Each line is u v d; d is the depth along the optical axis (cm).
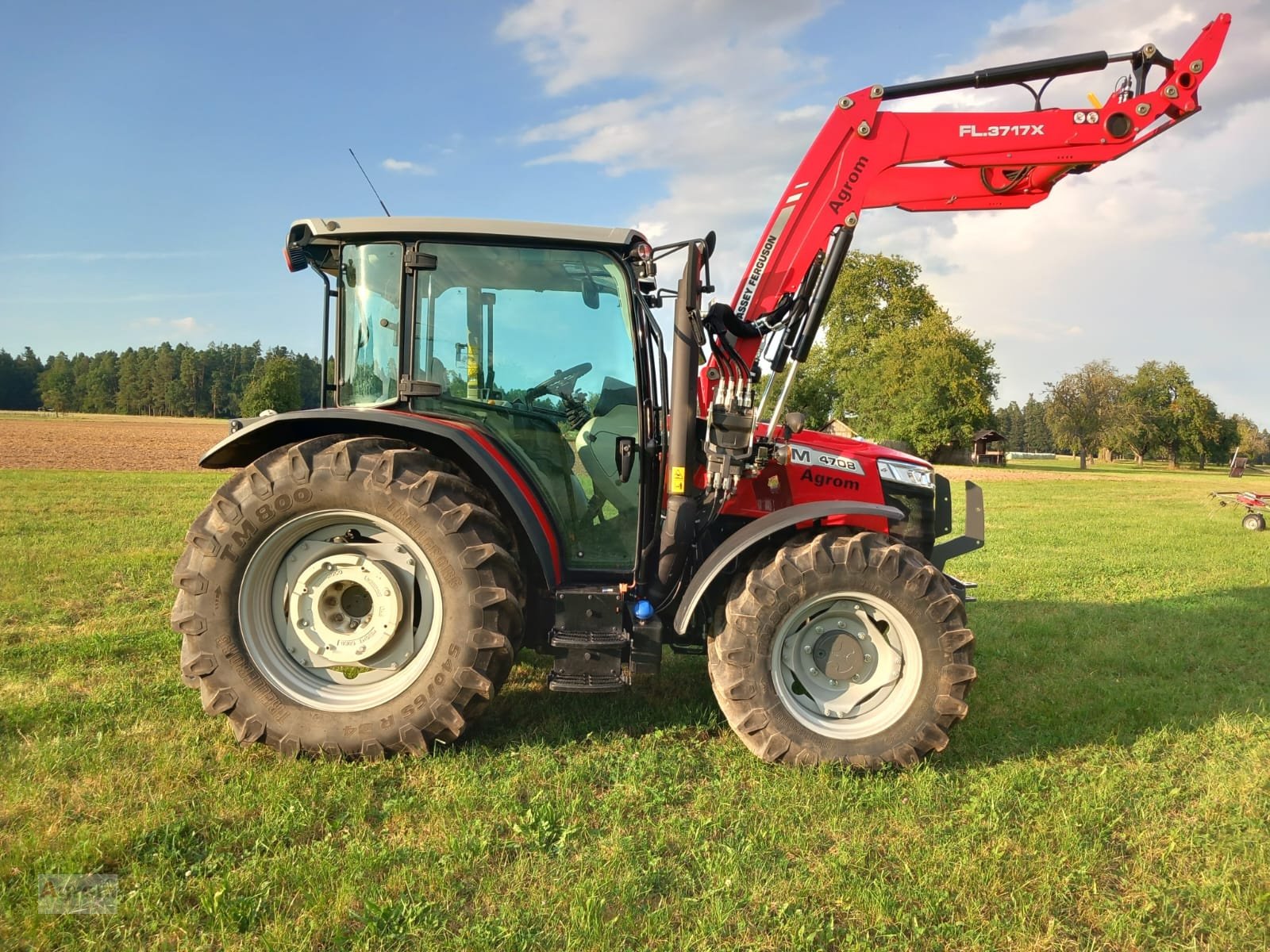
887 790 310
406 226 360
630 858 256
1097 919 236
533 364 377
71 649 455
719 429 358
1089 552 1012
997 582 794
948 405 4997
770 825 282
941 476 473
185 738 333
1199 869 262
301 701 328
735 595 344
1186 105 386
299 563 339
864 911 235
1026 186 409
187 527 966
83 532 925
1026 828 283
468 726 338
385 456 330
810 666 350
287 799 285
